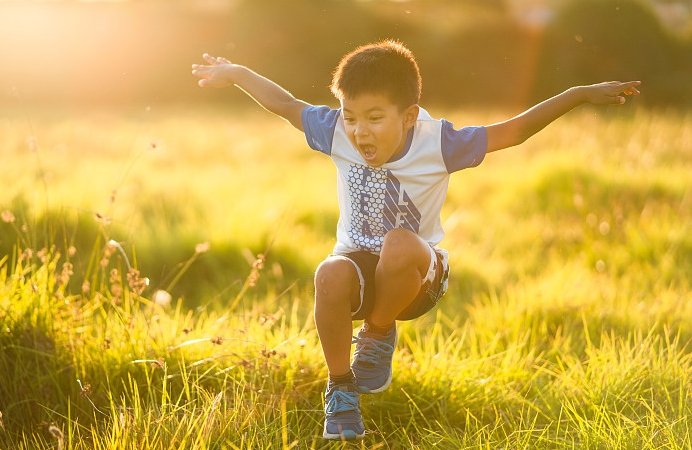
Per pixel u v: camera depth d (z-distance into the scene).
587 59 28.06
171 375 3.51
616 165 11.51
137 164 12.43
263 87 3.16
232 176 11.33
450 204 10.41
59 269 5.64
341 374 2.98
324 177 11.54
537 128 2.89
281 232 6.83
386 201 2.94
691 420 3.30
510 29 29.05
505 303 5.50
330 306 2.85
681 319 5.01
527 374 4.00
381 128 2.71
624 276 6.63
